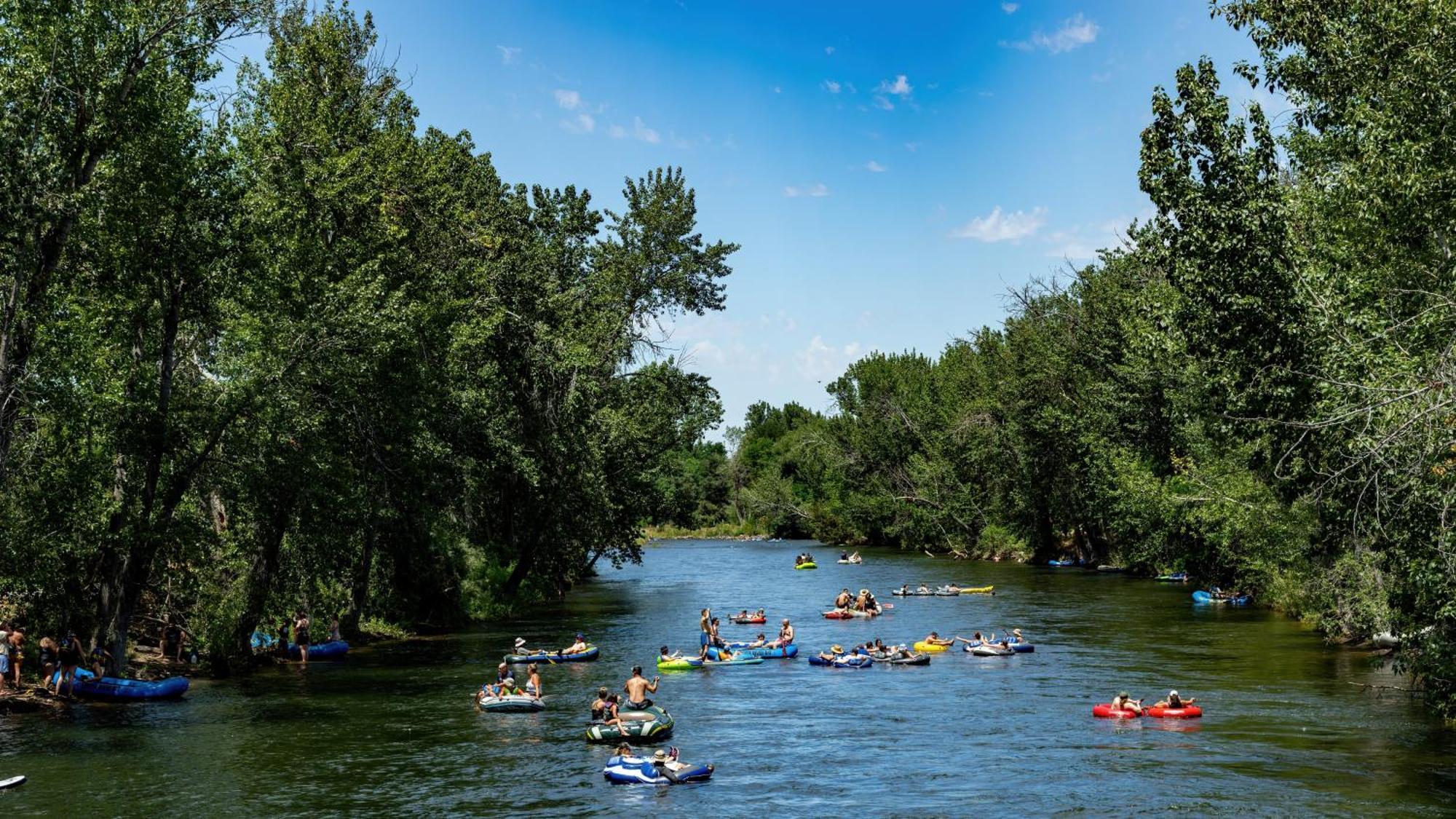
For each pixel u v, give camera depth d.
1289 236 26.28
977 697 30.72
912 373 127.94
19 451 27.86
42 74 25.30
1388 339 23.52
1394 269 24.70
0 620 29.44
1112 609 54.31
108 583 29.78
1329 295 25.08
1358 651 37.66
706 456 170.50
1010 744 24.50
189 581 33.22
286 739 25.25
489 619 53.44
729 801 20.17
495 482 58.06
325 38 36.59
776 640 40.78
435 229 40.97
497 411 50.59
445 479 46.12
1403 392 20.31
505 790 20.84
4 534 26.08
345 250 34.81
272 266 31.62
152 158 27.33
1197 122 25.89
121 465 29.53
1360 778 20.73
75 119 26.38
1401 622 26.95
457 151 50.00
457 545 55.19
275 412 30.89
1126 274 73.25
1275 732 24.92
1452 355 19.84
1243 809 18.95
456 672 36.12
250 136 32.34
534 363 51.12
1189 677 33.03
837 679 34.44
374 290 32.16
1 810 19.16
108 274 28.16
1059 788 20.66
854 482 124.50
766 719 28.00
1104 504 77.19
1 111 24.97
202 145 29.61
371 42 40.91
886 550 117.38
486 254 49.09
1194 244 25.77
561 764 22.94
